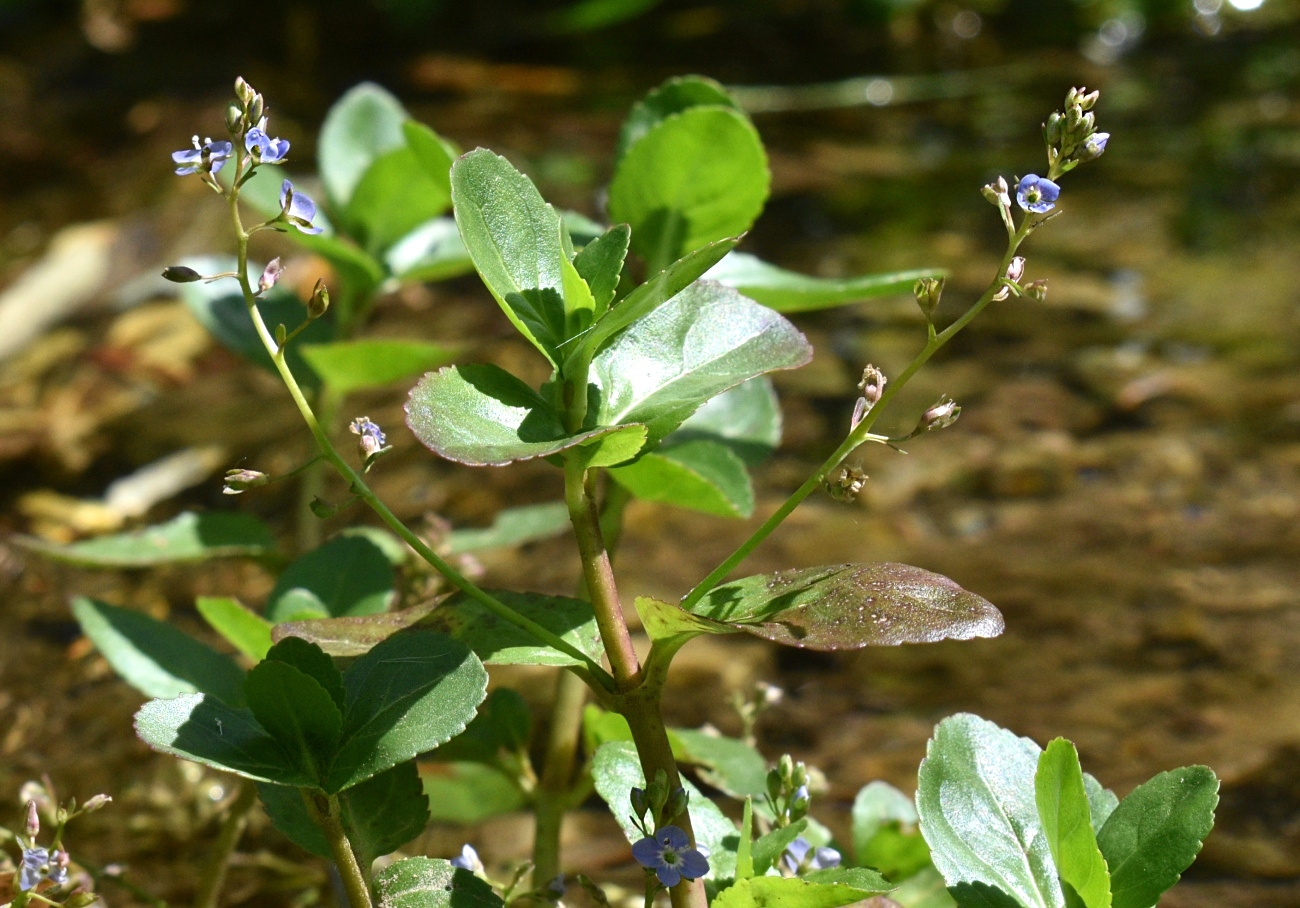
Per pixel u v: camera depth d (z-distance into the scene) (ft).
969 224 3.92
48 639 2.35
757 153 1.91
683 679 2.18
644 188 1.94
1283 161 4.27
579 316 1.66
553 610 1.69
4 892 1.88
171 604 2.45
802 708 2.14
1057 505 2.56
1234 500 2.52
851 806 2.01
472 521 2.64
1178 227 3.83
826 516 2.57
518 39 5.65
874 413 1.66
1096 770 2.03
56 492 2.83
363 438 1.65
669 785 1.65
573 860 2.00
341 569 1.90
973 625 1.60
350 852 1.65
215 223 3.86
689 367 1.69
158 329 3.51
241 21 5.61
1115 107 4.97
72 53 5.32
